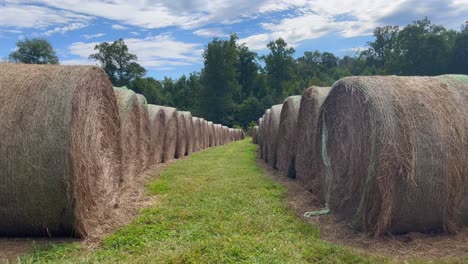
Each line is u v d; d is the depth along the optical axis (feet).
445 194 18.03
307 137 29.76
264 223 19.93
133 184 30.42
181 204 24.64
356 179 20.17
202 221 20.53
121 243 17.37
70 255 15.89
